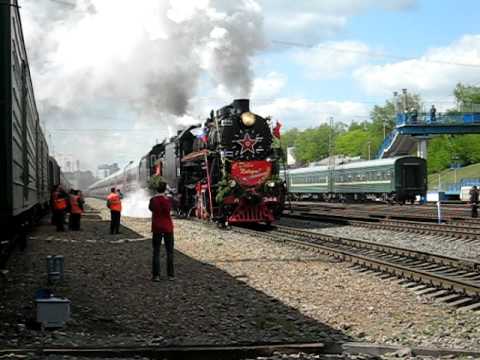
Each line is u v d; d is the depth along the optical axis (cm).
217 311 960
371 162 5297
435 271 1295
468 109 6062
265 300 1030
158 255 1219
